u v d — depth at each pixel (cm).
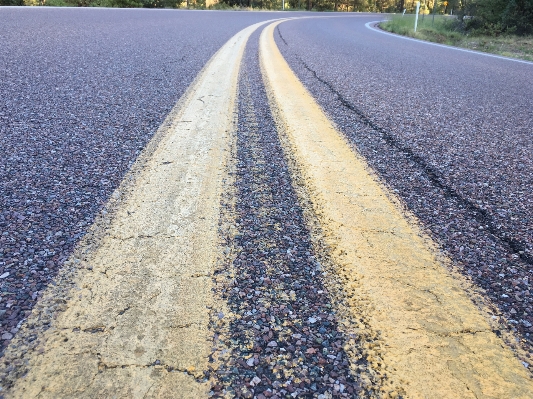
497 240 212
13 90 431
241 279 177
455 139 366
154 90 479
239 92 498
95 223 210
